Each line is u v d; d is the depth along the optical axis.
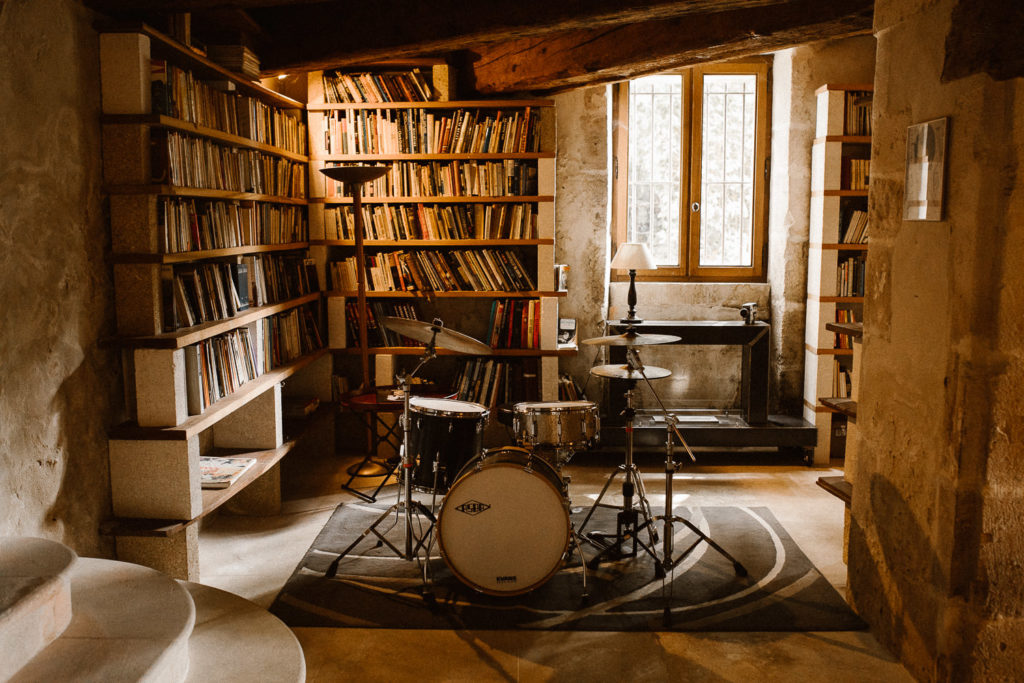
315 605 3.31
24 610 2.02
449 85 5.07
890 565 2.95
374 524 3.64
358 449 5.66
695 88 5.74
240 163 4.02
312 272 5.18
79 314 2.99
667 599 3.38
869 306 3.14
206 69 3.76
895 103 2.89
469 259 5.20
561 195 5.61
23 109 2.65
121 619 2.31
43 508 2.80
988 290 2.37
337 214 5.17
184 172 3.33
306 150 5.18
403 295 5.22
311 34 4.37
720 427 5.28
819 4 3.50
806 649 2.98
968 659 2.54
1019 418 2.43
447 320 5.54
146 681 2.00
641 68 4.54
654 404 5.89
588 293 5.68
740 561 3.78
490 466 3.29
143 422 3.24
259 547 3.96
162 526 3.17
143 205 3.13
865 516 3.18
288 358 4.68
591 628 3.14
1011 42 2.24
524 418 3.52
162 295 3.25
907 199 2.76
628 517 3.79
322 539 4.01
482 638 3.07
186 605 2.40
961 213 2.43
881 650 2.97
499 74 4.95
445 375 5.59
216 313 3.65
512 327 5.25
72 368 2.96
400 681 2.77
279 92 5.25
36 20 2.70
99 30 3.07
